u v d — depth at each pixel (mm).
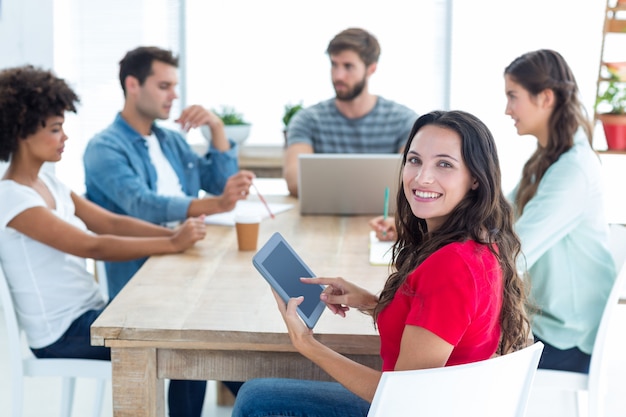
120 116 3053
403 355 1496
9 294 2195
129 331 1794
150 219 2848
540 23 4246
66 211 2467
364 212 2939
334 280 1786
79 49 4422
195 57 4445
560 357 2217
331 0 4355
